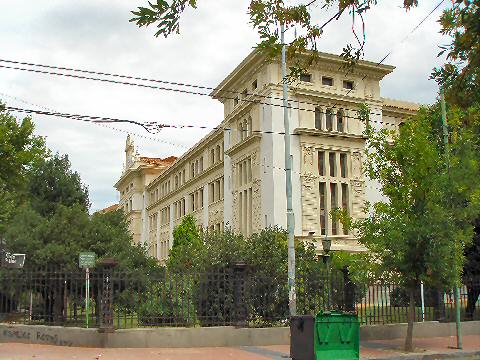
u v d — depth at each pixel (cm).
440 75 611
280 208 3444
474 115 830
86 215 2112
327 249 2028
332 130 3684
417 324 1869
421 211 1555
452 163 1577
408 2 495
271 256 1841
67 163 2856
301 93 3581
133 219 7475
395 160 1639
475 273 2233
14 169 2336
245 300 1655
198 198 5200
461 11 484
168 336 1537
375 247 1566
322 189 3638
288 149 1944
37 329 1593
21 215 2133
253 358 1367
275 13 576
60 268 1761
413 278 1549
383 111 3891
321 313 1202
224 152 4338
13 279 1677
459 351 1548
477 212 1534
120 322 1780
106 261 1574
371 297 2141
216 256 1828
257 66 3722
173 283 1700
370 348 1600
